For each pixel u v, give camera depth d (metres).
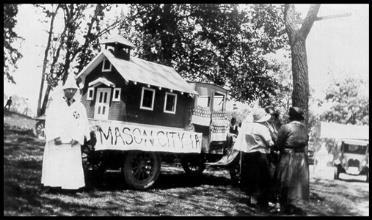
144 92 9.62
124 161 7.47
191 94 10.38
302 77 7.90
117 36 10.42
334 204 7.04
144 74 9.95
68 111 6.68
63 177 6.55
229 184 9.38
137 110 9.52
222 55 17.25
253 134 6.81
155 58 16.95
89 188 7.35
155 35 17.19
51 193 6.53
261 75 16.77
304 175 6.37
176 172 10.96
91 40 16.89
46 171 6.56
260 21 16.55
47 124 6.56
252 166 6.82
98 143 6.81
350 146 9.75
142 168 7.83
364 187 8.37
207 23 17.05
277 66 16.98
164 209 6.38
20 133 10.82
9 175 6.91
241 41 17.19
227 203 7.16
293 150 6.36
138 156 7.75
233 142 9.37
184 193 7.86
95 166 8.05
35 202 5.82
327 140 10.16
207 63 17.20
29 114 14.48
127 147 7.19
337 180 9.37
